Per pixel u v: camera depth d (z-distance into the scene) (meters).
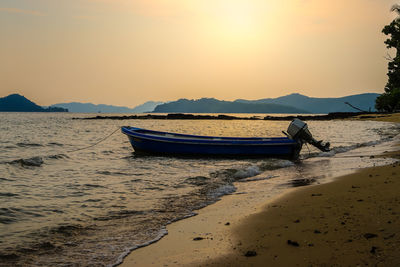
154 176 14.30
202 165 18.08
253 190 10.66
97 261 5.43
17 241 6.48
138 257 5.50
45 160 19.39
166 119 134.38
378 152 19.06
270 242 5.57
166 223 7.45
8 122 91.88
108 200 10.00
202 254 5.37
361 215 6.34
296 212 7.27
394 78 75.06
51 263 5.39
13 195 10.78
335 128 54.06
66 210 8.91
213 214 7.96
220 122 105.62
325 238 5.39
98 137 41.97
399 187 8.45
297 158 20.33
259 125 84.06
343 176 11.55
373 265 4.21
